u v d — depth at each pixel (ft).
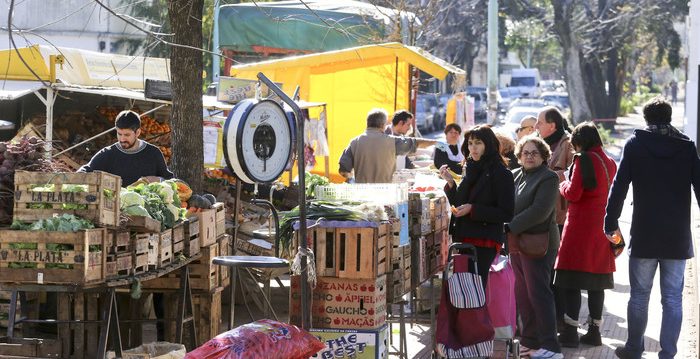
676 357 35.22
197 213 29.50
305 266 24.12
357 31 73.20
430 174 43.60
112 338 27.53
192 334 29.58
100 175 24.00
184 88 36.06
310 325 25.55
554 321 33.94
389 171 46.14
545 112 39.63
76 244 23.43
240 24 75.15
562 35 209.56
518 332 36.94
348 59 57.26
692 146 31.50
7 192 25.14
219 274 31.01
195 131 36.29
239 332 23.13
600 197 35.47
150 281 30.32
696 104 90.53
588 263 35.60
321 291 26.20
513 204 31.63
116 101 51.03
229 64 76.48
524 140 33.99
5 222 25.16
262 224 41.22
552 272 37.78
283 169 30.68
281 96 23.90
